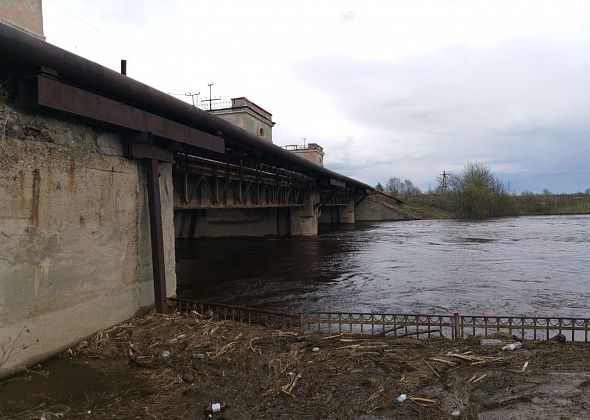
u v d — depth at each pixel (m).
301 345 7.28
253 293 14.55
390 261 22.19
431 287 15.39
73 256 7.43
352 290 14.98
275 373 6.09
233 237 36.59
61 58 6.98
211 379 6.03
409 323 7.98
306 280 16.95
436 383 5.59
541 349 6.76
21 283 6.33
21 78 6.58
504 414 4.66
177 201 17.83
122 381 6.09
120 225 8.83
